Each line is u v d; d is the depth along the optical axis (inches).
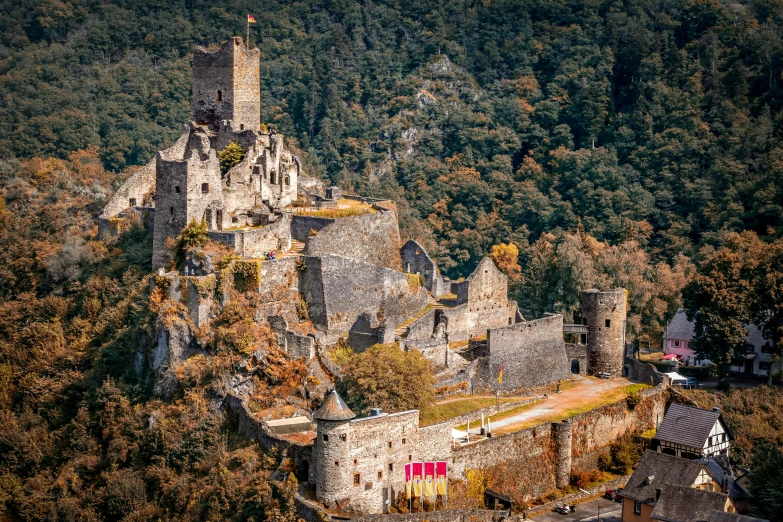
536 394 6338.6
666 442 6023.6
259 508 4862.2
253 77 6998.0
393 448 4968.0
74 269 6924.2
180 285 5880.9
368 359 5487.2
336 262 6127.0
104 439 5777.6
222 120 6934.1
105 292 6574.8
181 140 6870.1
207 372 5664.4
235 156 6717.5
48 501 5674.2
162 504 5305.1
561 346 6624.0
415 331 6269.7
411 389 5457.7
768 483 5556.1
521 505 5482.3
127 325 6210.6
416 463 5036.9
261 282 5920.3
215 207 6250.0
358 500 4859.7
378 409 4990.2
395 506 4977.9
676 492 5221.5
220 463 5191.9
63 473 5738.2
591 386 6565.0
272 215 6515.8
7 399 6373.0
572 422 5880.9
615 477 5935.0
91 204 7731.3
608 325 6771.7
